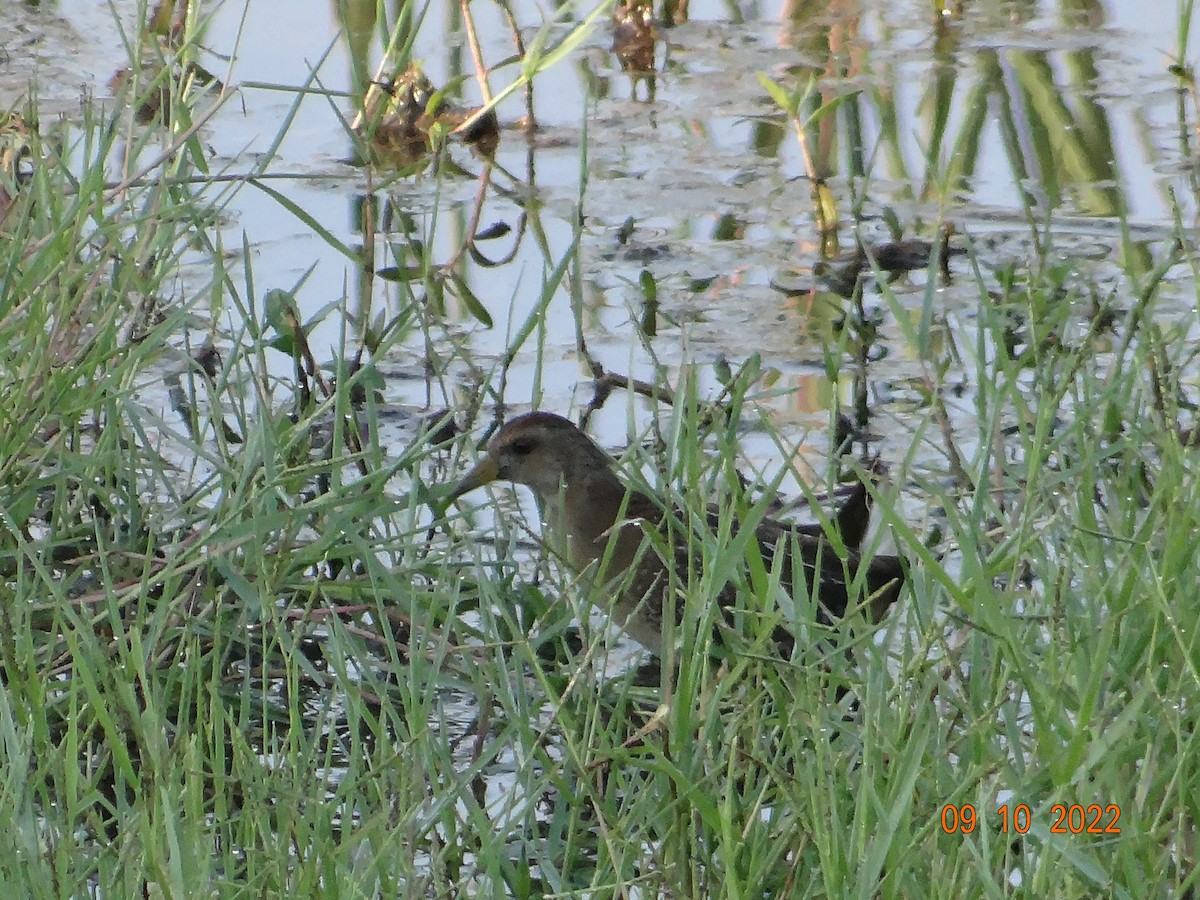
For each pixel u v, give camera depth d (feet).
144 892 20.25
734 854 19.99
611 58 54.60
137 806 19.98
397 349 39.50
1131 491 27.61
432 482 34.06
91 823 21.25
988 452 24.98
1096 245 43.11
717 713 22.50
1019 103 50.93
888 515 21.43
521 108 51.37
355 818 23.85
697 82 53.21
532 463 32.07
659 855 21.24
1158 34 55.52
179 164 31.89
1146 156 47.67
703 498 26.50
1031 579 29.35
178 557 25.43
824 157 48.91
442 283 41.52
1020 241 43.62
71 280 27.84
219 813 20.53
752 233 44.98
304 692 27.35
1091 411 27.27
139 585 25.72
